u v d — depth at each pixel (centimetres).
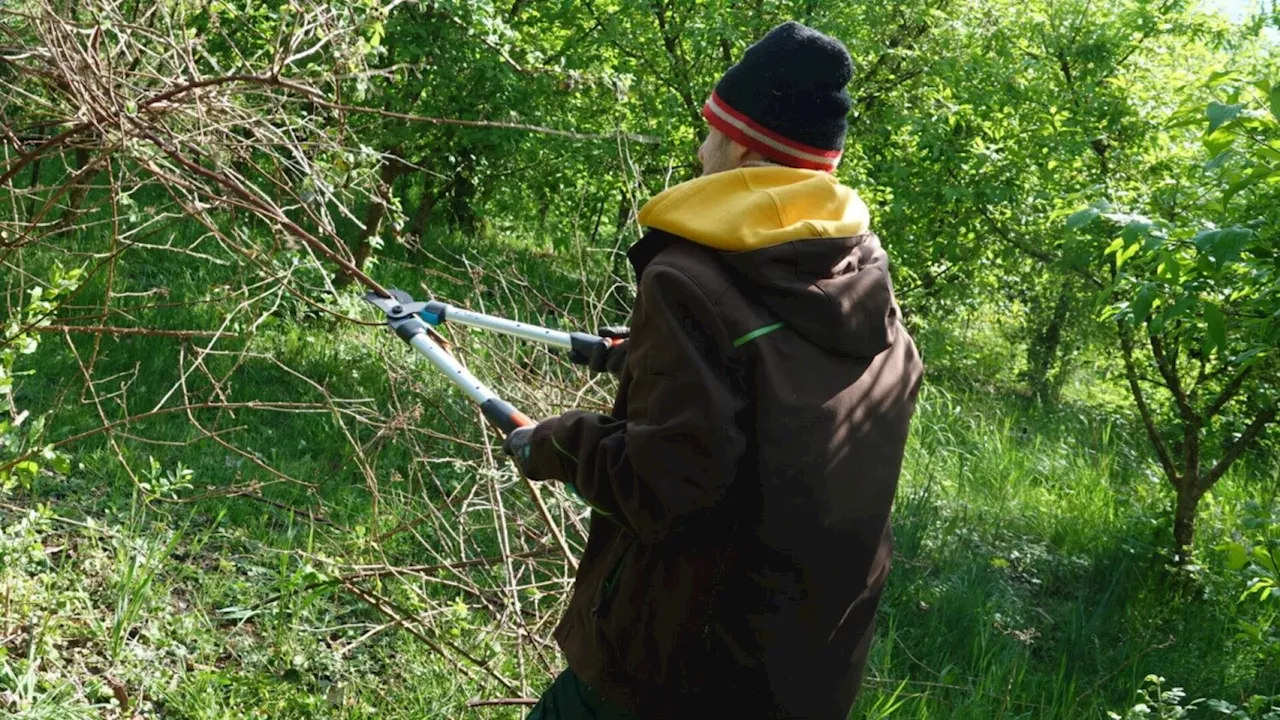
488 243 1213
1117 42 805
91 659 352
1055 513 765
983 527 718
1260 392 656
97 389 573
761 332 189
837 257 196
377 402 619
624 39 849
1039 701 517
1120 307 486
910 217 851
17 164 324
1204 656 609
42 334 591
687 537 193
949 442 850
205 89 334
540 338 260
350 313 558
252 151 396
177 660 365
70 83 297
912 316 962
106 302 387
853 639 200
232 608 389
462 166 865
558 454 204
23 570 372
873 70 872
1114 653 590
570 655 213
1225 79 315
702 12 852
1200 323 411
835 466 192
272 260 372
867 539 198
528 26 944
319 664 382
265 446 562
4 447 443
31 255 666
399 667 396
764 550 189
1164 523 714
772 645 192
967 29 855
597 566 210
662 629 196
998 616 582
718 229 191
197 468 515
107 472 489
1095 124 779
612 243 1056
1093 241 634
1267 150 315
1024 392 1227
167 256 759
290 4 333
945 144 812
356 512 499
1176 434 694
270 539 464
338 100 354
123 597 362
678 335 186
